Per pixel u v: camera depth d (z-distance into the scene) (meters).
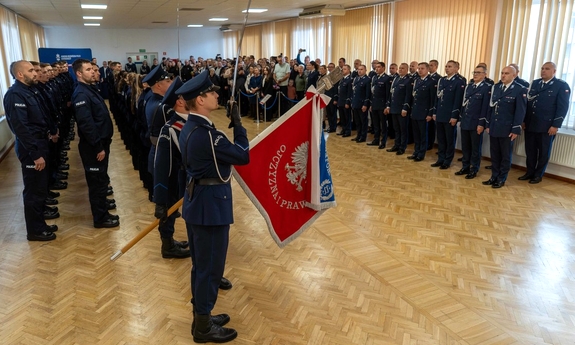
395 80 6.42
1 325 2.36
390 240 3.49
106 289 2.74
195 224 2.03
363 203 4.36
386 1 8.57
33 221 3.42
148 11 10.41
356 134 8.13
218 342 2.22
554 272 2.98
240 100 10.62
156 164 2.58
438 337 2.29
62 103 6.24
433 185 4.98
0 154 6.31
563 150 5.05
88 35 16.28
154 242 3.45
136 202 4.43
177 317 2.46
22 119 3.17
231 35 16.83
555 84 4.74
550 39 5.47
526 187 4.91
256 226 3.79
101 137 3.55
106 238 3.52
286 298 2.66
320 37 11.16
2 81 7.56
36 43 13.02
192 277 2.24
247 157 2.07
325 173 2.43
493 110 4.87
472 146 5.26
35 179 3.36
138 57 17.03
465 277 2.91
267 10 10.40
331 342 2.25
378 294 2.70
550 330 2.35
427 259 3.17
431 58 7.61
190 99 1.99
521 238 3.53
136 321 2.41
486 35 6.52
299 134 2.40
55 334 2.29
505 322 2.42
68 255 3.21
